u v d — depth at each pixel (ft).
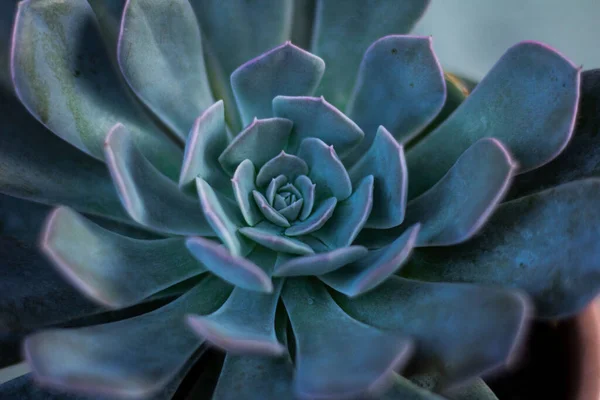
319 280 0.82
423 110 0.83
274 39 0.89
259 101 0.85
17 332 0.77
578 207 0.75
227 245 0.75
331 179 0.83
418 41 0.80
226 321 0.74
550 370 0.82
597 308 0.84
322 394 0.65
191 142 0.75
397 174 0.76
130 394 0.66
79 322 0.82
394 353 0.68
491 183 0.72
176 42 0.83
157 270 0.80
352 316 0.78
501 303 0.71
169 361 0.73
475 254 0.79
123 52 0.79
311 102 0.80
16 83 0.76
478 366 0.70
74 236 0.73
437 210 0.79
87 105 0.82
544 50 0.76
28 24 0.76
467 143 0.83
